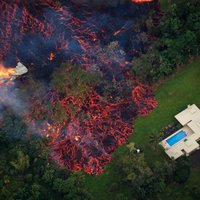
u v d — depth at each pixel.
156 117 91.69
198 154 86.50
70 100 93.75
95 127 91.56
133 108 92.94
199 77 94.88
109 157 88.25
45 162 85.88
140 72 94.06
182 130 88.94
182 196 82.31
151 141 88.56
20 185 82.19
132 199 83.06
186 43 93.75
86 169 87.31
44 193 81.00
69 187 81.38
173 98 93.31
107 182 85.62
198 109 90.56
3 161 84.81
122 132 90.75
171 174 82.62
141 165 83.62
